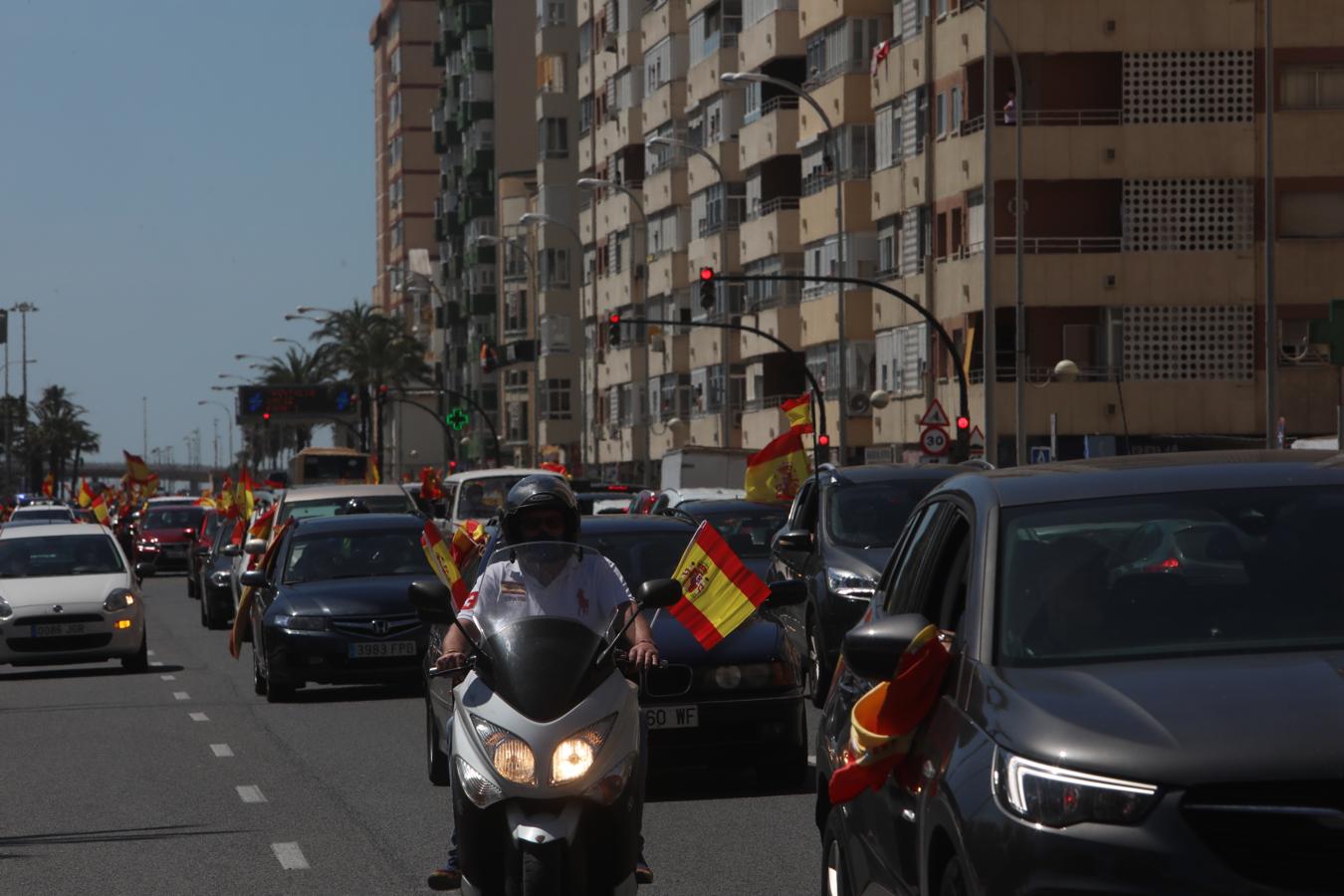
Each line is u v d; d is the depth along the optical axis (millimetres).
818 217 138875
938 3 122500
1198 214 114688
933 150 122875
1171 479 14719
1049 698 12422
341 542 47094
